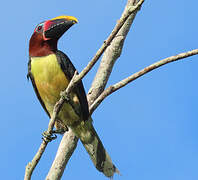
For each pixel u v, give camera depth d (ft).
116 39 36.17
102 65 36.42
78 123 35.32
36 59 34.81
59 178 32.22
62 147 33.73
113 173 34.88
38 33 35.60
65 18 35.73
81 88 34.37
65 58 34.73
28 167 25.80
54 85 34.30
